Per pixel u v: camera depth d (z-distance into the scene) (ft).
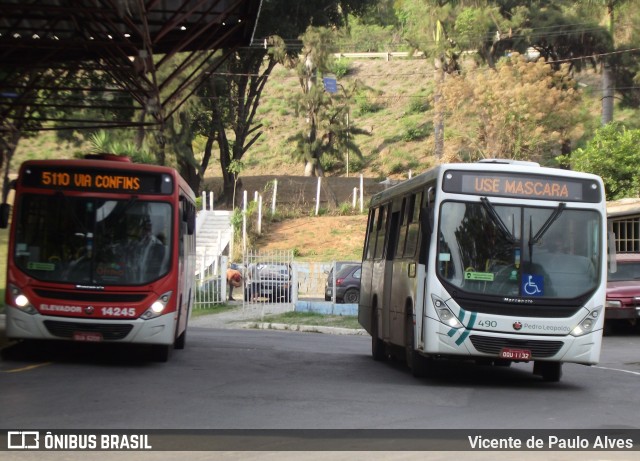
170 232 54.39
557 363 51.57
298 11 200.64
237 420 35.09
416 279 50.21
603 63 201.16
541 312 47.52
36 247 53.06
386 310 60.44
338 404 39.91
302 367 56.49
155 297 53.31
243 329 101.91
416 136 269.44
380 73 320.50
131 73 65.10
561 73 175.63
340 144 222.89
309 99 217.36
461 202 48.78
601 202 49.37
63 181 53.93
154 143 159.33
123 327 52.90
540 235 48.47
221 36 68.23
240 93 207.92
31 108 85.35
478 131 175.73
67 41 60.23
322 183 205.57
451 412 38.29
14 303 52.34
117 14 51.21
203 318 113.70
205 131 203.62
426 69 318.04
